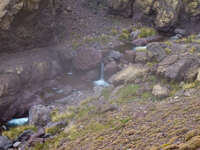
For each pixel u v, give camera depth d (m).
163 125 9.53
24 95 18.05
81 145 10.45
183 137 7.70
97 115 13.89
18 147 12.61
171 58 17.31
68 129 13.05
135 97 15.18
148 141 8.47
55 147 11.46
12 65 18.95
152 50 20.11
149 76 17.28
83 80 21.59
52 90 19.78
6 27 19.19
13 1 18.89
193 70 15.36
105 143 9.70
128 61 21.89
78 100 17.66
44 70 20.56
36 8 20.97
